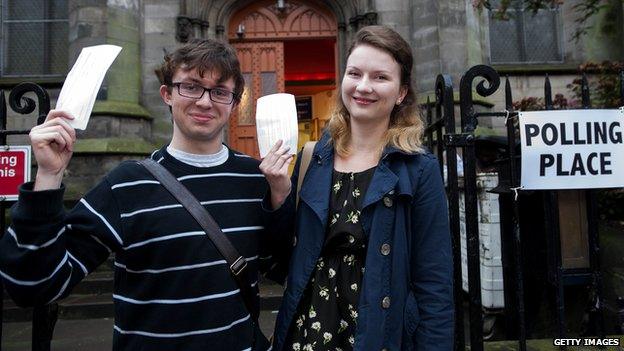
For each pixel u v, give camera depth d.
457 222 2.30
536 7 5.56
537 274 3.26
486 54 8.35
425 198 1.50
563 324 2.38
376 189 1.47
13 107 2.33
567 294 3.30
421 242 1.49
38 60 8.51
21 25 8.56
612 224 4.77
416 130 1.58
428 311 1.43
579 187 2.29
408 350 1.42
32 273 1.19
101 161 6.64
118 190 1.40
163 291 1.37
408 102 1.66
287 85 12.91
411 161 1.54
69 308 4.40
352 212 1.50
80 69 1.37
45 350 2.18
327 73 12.64
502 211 3.45
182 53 1.53
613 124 2.33
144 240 1.38
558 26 8.56
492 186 3.71
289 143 1.51
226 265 1.43
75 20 7.16
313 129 12.77
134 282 1.40
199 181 1.51
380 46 1.54
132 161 1.51
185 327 1.36
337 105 1.73
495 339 3.67
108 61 1.40
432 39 7.35
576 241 2.84
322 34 8.51
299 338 1.49
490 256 3.65
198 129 1.50
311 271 1.50
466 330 3.68
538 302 3.38
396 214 1.48
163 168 1.49
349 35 8.10
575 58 8.34
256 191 1.61
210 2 8.10
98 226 1.34
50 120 1.27
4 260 1.19
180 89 1.50
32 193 1.19
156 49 7.72
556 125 2.30
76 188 6.54
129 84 7.23
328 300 1.47
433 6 7.40
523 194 3.24
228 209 1.51
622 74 2.39
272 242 1.63
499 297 3.61
